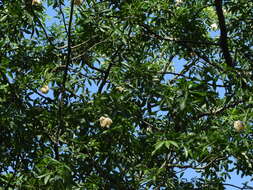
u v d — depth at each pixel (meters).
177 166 6.89
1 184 6.54
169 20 8.02
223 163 7.01
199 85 6.02
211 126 6.77
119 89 6.70
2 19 6.80
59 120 6.47
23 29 6.98
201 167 6.59
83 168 6.38
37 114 6.54
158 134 5.85
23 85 6.66
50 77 6.88
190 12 8.07
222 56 8.49
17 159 6.55
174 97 5.98
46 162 5.60
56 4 6.48
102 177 6.43
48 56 7.20
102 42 7.19
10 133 6.43
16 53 7.41
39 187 6.00
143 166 6.48
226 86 6.66
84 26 6.98
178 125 6.33
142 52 7.55
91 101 6.59
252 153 6.45
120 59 7.18
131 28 7.44
